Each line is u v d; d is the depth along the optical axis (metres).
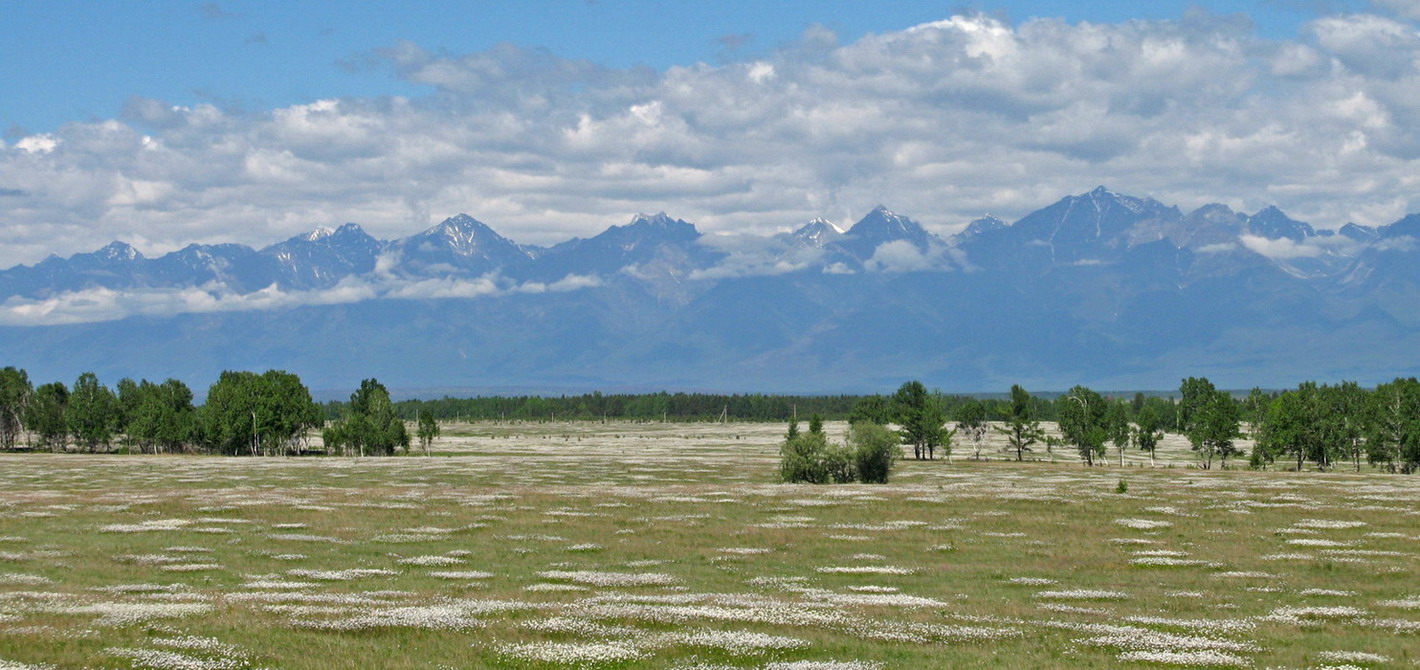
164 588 47.12
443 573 53.84
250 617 36.94
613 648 32.31
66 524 74.00
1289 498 87.12
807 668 30.17
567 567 56.72
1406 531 68.94
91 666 29.39
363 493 98.00
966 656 32.72
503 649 32.09
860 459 112.19
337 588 48.03
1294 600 46.22
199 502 88.00
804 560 59.78
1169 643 34.69
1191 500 86.75
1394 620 40.22
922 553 62.50
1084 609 42.66
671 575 53.62
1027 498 88.38
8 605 39.09
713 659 31.53
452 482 120.38
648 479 125.69
